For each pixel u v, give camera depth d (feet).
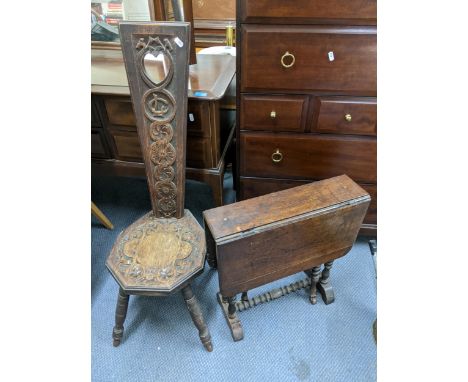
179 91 3.39
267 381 3.63
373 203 4.66
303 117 4.00
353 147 4.16
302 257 3.55
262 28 3.41
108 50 5.19
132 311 4.36
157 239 3.74
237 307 4.19
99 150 4.75
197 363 3.81
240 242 2.99
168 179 3.86
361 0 3.13
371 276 4.77
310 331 4.11
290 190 3.51
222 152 5.15
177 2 4.50
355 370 3.71
